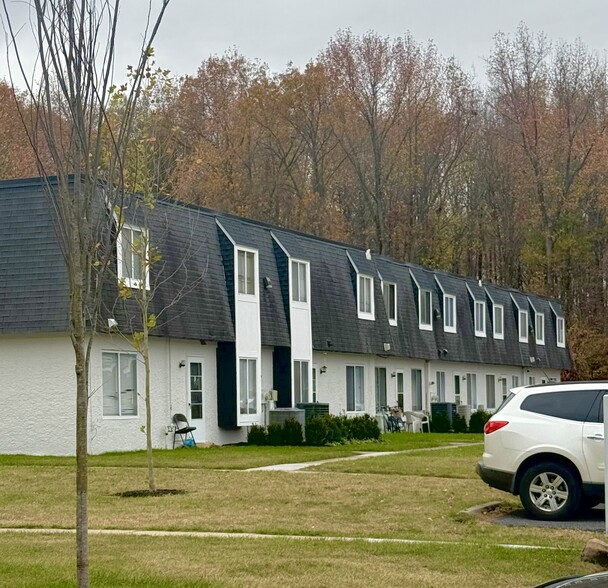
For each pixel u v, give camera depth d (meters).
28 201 24.62
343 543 12.10
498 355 50.03
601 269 65.94
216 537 12.59
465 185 68.81
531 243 66.12
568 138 65.69
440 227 64.94
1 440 24.64
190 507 15.35
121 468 20.77
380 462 21.78
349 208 63.22
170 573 10.28
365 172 62.69
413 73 62.50
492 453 14.92
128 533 13.02
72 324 8.64
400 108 62.16
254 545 11.95
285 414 30.27
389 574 10.34
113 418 25.03
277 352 32.22
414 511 14.95
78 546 8.47
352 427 30.20
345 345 35.59
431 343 43.06
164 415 27.02
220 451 25.70
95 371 24.45
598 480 14.31
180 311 27.09
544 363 55.94
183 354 27.89
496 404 50.94
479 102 68.56
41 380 24.38
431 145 63.31
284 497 16.31
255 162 58.56
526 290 67.81
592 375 63.12
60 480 18.81
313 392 34.28
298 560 10.99
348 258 37.47
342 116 59.88
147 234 18.09
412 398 42.22
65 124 9.40
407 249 63.28
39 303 23.86
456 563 10.95
